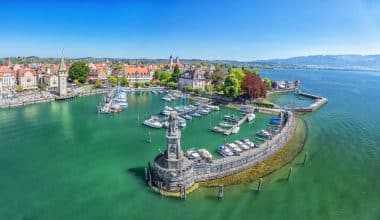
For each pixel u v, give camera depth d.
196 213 45.06
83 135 84.50
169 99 146.00
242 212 45.44
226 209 46.22
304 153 70.56
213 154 68.88
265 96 149.88
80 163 63.66
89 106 129.62
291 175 58.31
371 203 48.72
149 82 192.25
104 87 179.50
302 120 105.81
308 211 46.03
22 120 101.69
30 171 59.34
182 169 51.12
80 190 51.59
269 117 110.56
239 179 55.88
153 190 51.53
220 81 180.12
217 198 49.28
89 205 46.88
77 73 182.00
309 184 54.72
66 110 120.12
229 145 72.19
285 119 101.56
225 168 57.44
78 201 48.03
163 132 88.75
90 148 73.38
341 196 50.75
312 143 78.25
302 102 150.50
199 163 55.47
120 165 62.69
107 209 45.81
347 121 105.75
